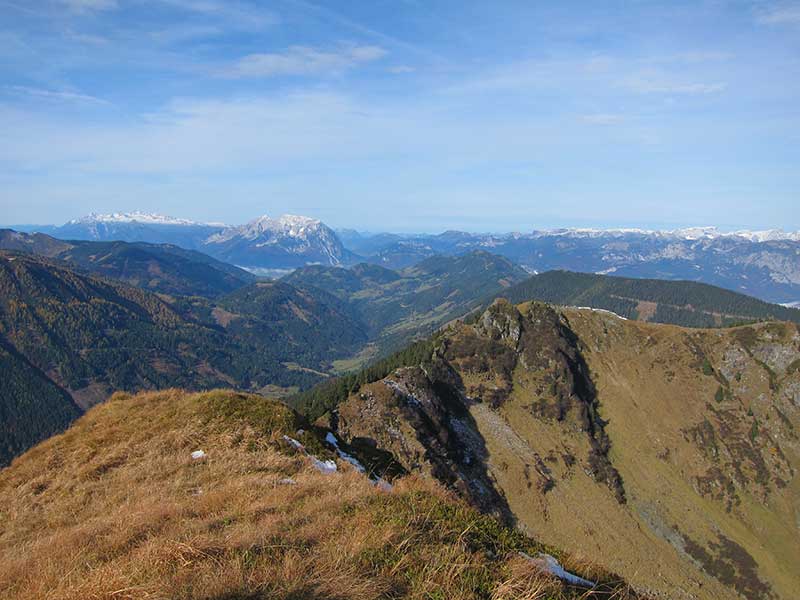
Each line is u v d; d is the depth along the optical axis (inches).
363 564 421.7
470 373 5639.8
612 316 7559.1
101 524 649.6
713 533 4877.0
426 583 397.4
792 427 5964.6
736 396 6427.2
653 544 4439.0
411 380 4571.9
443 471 3634.4
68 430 1348.4
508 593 401.1
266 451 952.3
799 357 6461.6
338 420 3786.9
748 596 4350.4
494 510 3853.3
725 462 5654.5
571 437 5246.1
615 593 488.7
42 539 701.9
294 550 438.3
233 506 621.9
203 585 381.1
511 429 4997.5
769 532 5039.4
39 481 1045.8
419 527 511.2
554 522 4121.6
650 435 5846.5
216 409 1181.1
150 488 828.0
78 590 410.3
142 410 1323.8
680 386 6550.2
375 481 829.2
